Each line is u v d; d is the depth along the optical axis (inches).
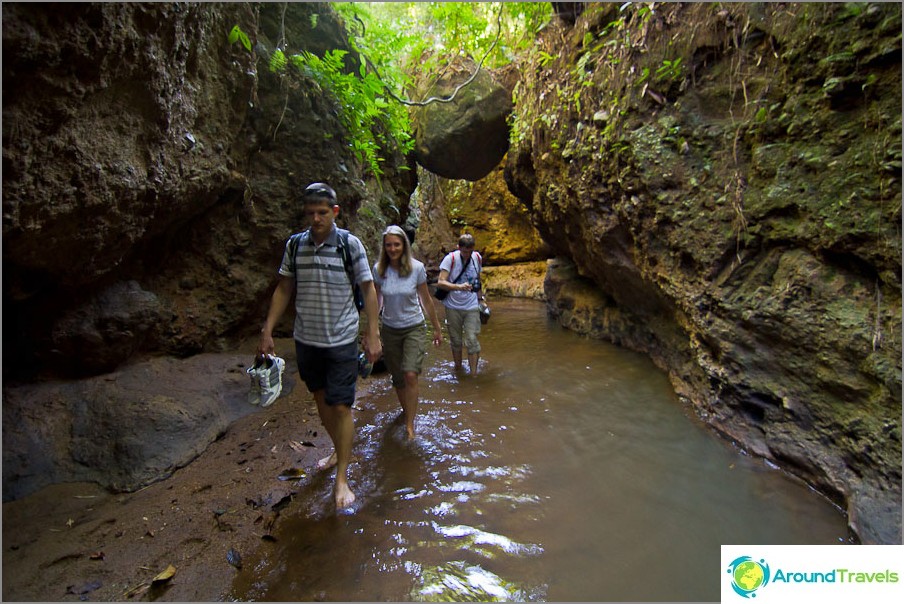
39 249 90.7
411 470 113.3
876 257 91.2
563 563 80.6
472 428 138.8
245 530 88.3
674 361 177.9
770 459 112.3
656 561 80.8
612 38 197.9
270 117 175.8
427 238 673.6
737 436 122.9
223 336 169.3
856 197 95.3
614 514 94.7
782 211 114.5
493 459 119.1
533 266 519.5
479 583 75.7
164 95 105.0
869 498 85.7
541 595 73.3
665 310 186.1
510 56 347.9
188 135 122.2
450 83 351.6
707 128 143.6
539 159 271.0
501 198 560.4
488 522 92.1
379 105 250.7
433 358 227.1
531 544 85.6
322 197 98.1
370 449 125.0
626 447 124.5
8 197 76.7
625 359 212.5
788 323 109.2
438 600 72.1
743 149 130.7
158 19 94.5
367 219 279.9
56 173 84.0
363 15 266.4
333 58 206.8
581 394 167.9
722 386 130.6
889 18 88.9
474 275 199.5
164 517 91.0
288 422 137.5
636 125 170.9
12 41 68.5
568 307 301.9
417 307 136.4
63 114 81.7
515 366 209.3
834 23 100.6
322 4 230.7
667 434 131.8
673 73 156.0
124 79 92.9
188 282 155.4
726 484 104.7
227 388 143.3
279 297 106.1
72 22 75.8
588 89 209.6
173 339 147.9
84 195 90.1
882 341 88.2
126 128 98.7
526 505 98.1
